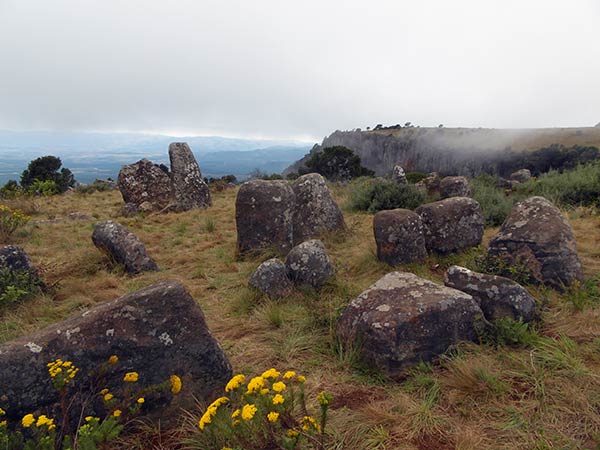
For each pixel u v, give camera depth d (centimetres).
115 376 291
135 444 277
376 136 11600
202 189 1513
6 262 618
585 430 264
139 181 1592
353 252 771
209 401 316
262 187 830
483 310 427
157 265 771
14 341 286
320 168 3500
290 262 603
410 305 378
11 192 1712
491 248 602
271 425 245
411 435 274
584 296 466
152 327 309
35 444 241
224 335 462
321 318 462
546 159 6112
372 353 363
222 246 902
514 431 271
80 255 810
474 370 329
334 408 312
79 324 299
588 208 999
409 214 689
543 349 367
